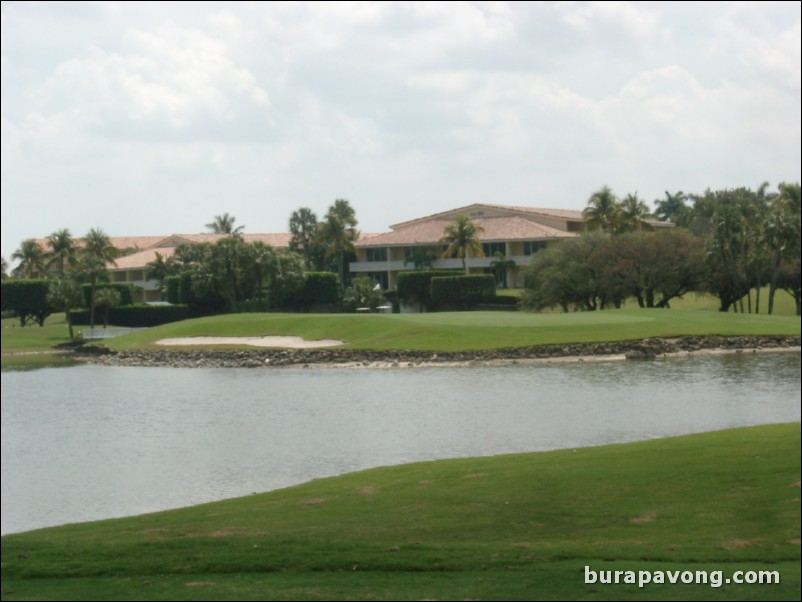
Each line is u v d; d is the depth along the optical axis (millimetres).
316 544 20234
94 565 18891
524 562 18828
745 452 28750
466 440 42500
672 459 28594
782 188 124938
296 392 65438
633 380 65062
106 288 132500
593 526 22078
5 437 48562
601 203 131875
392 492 26625
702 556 19406
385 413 52750
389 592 16312
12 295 136625
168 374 83938
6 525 29859
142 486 35219
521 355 82812
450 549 19844
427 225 161000
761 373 67938
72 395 68688
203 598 16016
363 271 160750
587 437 42125
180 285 135250
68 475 37531
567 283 112625
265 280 129125
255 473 36875
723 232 111688
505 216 157125
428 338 89375
